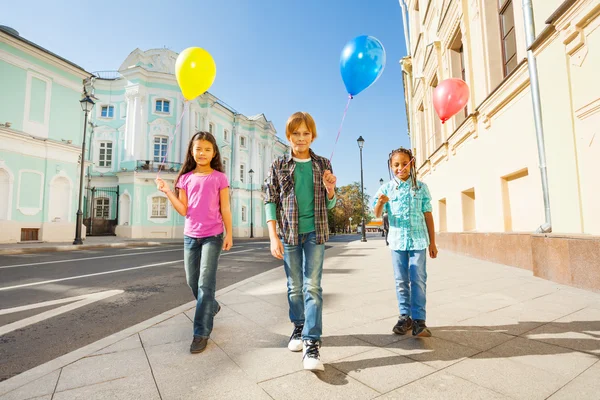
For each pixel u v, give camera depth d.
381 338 2.57
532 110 5.70
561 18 4.61
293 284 2.43
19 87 15.52
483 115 7.58
